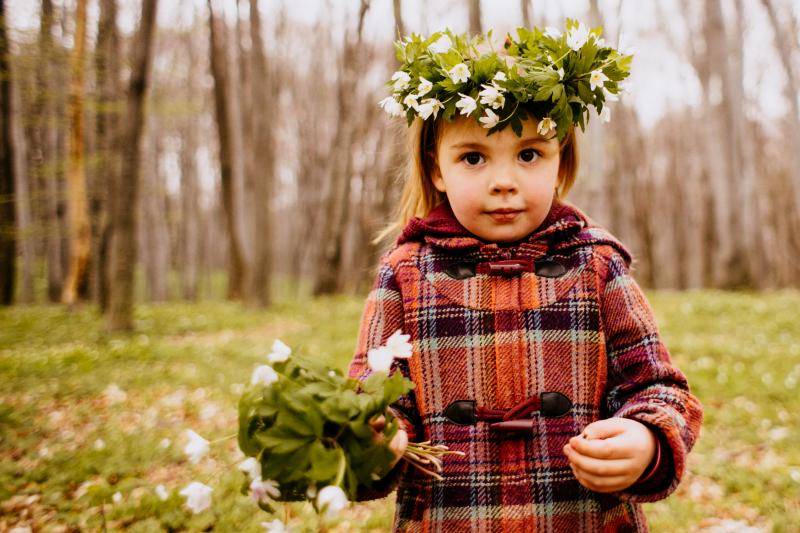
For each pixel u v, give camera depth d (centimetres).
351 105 1970
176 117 2636
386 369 107
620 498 111
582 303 125
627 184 3162
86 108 1647
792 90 1973
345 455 97
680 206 3644
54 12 1430
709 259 2728
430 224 136
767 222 3728
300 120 3161
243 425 99
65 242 2444
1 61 1506
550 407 121
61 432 511
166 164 3192
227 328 1248
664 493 109
